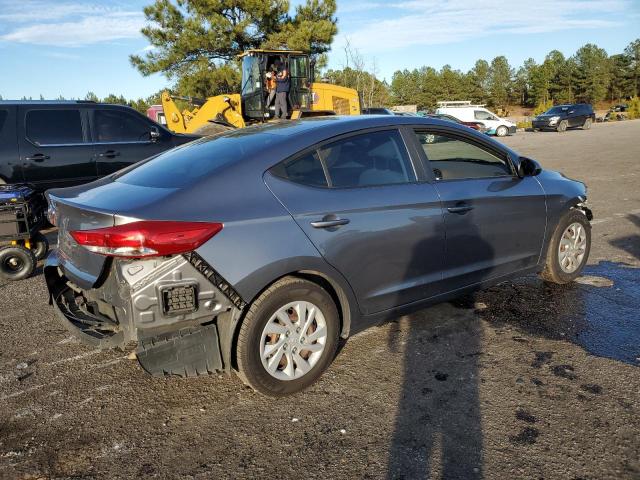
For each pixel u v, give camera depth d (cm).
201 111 1584
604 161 1561
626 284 509
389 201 354
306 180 331
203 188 301
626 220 786
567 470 254
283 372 324
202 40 2838
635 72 10562
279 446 280
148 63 2966
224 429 297
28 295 537
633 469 253
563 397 315
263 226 303
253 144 344
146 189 315
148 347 287
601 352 371
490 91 11219
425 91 10456
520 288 505
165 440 289
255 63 1494
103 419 311
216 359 305
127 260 279
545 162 1599
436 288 391
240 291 295
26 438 294
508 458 263
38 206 612
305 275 330
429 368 357
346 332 351
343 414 307
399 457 267
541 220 461
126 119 859
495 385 332
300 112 1541
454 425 292
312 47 2962
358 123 367
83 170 816
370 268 348
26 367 378
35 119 786
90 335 306
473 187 407
